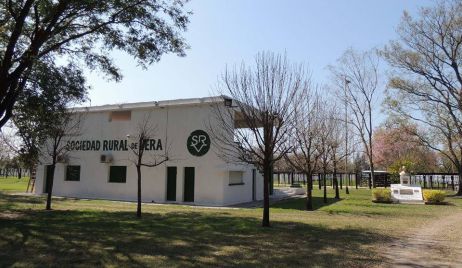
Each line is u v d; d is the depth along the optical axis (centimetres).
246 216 1516
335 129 2469
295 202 2255
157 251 819
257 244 922
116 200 2336
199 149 2145
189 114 2200
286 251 845
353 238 1028
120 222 1276
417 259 790
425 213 1683
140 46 1484
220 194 2067
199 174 2134
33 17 1420
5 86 1273
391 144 3869
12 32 1339
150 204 2080
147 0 1421
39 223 1220
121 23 1449
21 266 674
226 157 2042
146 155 2298
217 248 865
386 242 980
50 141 2541
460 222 1389
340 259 776
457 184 3772
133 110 2391
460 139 3173
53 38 1518
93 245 871
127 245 878
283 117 1260
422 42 3095
